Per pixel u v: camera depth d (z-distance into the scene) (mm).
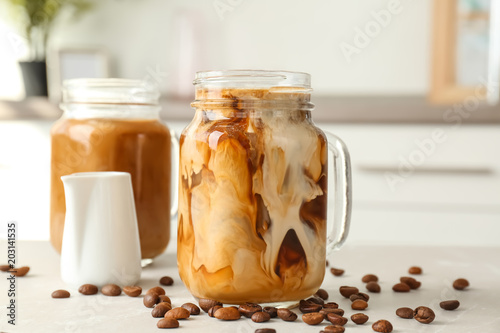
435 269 703
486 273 689
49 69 1457
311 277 592
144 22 1490
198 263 585
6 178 1339
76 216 627
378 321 554
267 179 574
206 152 579
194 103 602
